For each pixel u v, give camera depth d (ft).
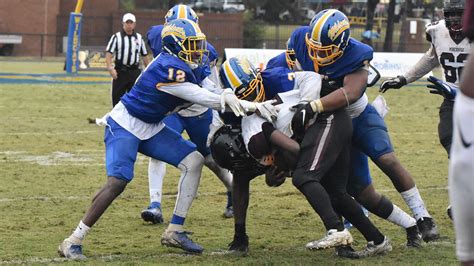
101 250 53.01
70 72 214.90
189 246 51.62
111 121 50.80
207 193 74.38
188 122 60.23
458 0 58.95
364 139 52.01
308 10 391.04
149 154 51.39
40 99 149.28
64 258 50.11
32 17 307.99
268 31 347.36
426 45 300.61
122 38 104.58
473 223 26.94
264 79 49.06
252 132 47.70
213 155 50.47
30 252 52.01
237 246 52.65
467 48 59.88
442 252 52.37
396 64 197.77
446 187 78.64
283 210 67.46
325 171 47.42
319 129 47.70
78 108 137.90
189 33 48.80
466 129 26.50
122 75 105.60
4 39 292.61
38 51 303.89
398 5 397.19
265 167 48.91
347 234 46.09
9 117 124.47
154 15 315.99
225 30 315.58
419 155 98.32
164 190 75.97
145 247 54.03
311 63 49.65
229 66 49.19
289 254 52.24
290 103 48.06
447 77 61.77
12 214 64.49
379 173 85.76
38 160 90.53
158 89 49.16
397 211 53.31
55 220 62.54
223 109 47.50
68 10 320.09
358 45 49.06
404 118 134.31
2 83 177.99
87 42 309.42
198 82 50.52
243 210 52.24
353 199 50.65
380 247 51.11
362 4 388.98
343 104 47.60
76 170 85.05
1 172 82.94
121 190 49.98
